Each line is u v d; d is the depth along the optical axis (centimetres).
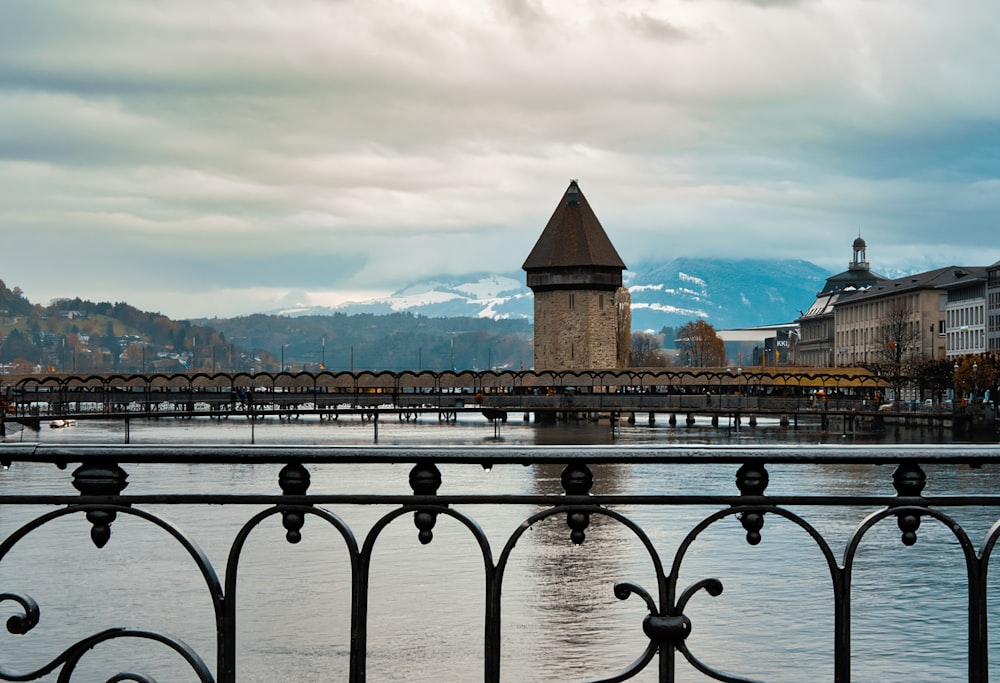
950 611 2444
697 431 10044
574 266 12306
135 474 5144
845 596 502
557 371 12031
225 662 493
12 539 491
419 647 2206
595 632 2325
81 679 2020
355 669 499
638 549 3080
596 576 2794
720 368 13138
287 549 3061
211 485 4678
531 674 2048
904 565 2894
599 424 11369
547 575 2794
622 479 5200
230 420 11394
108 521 494
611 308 12550
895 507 503
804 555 3006
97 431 9431
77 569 2794
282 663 2116
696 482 5050
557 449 488
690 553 3019
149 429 9744
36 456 485
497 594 497
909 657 2119
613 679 504
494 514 3741
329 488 4688
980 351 13588
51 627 2317
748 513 502
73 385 12962
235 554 498
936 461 492
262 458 486
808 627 2320
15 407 8012
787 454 489
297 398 9862
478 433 9450
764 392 12888
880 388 13062
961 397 10844
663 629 501
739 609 2459
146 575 2731
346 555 2989
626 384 12169
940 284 15212
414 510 498
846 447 493
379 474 5291
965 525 3509
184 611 2427
